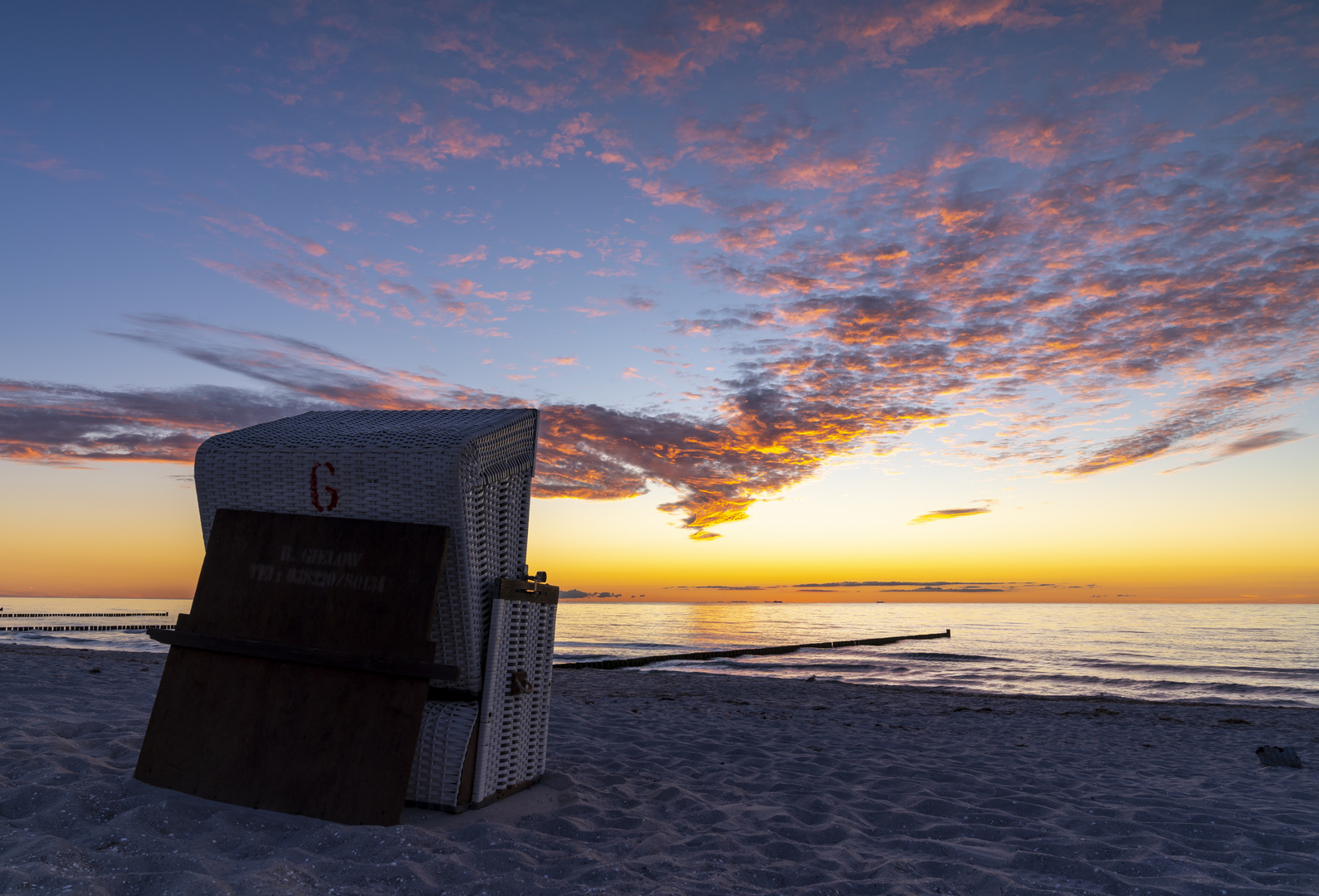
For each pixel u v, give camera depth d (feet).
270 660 10.38
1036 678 93.50
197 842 8.54
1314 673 107.76
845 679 84.33
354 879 7.87
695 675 63.87
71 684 23.11
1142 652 160.45
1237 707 49.26
